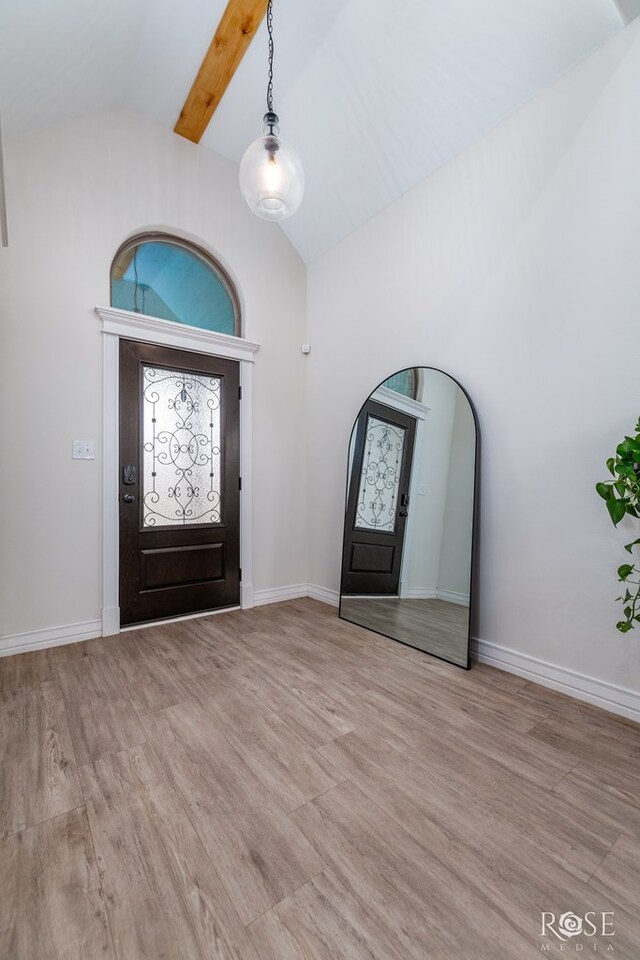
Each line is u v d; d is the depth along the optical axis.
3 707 1.73
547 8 1.73
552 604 1.96
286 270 3.43
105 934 0.88
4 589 2.22
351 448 3.01
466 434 2.29
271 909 0.93
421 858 1.06
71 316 2.41
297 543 3.49
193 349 2.87
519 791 1.29
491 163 2.20
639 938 0.88
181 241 2.97
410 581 2.50
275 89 2.53
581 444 1.86
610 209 1.75
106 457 2.52
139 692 1.86
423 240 2.59
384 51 2.14
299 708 1.75
